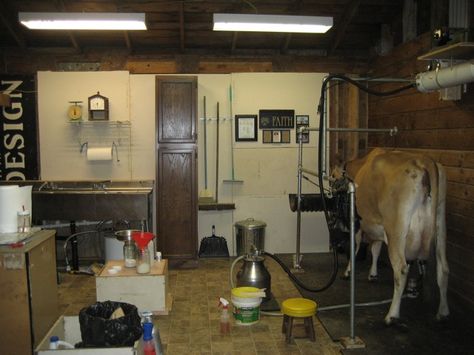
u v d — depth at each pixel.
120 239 4.06
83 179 5.41
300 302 3.26
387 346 3.06
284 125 5.58
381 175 3.50
